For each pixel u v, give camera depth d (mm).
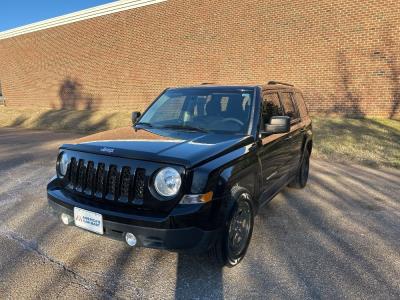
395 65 10625
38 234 3865
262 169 3723
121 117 15500
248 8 12906
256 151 3547
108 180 2949
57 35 19297
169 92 4609
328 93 11797
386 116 11016
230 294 2834
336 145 8922
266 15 12562
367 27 10836
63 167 3352
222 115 3891
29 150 9508
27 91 22109
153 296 2795
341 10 11148
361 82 11219
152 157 2797
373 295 2832
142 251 3504
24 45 21328
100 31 17375
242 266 3271
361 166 7434
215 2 13625
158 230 2664
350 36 11156
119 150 2971
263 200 3934
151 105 4609
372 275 3133
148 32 15672
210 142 3238
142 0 15492
